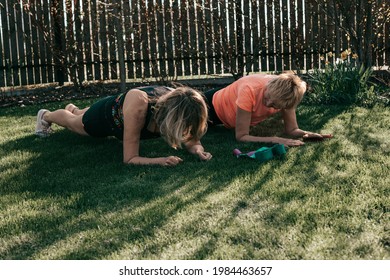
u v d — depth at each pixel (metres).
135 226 2.73
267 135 4.45
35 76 8.34
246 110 4.18
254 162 3.69
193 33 8.35
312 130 4.59
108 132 4.17
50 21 8.13
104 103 4.12
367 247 2.44
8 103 6.97
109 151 4.13
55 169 3.74
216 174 3.45
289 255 2.41
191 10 8.28
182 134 3.31
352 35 7.29
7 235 2.70
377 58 8.52
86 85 8.23
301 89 3.99
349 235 2.55
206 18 8.31
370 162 3.59
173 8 8.24
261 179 3.32
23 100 7.15
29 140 4.59
